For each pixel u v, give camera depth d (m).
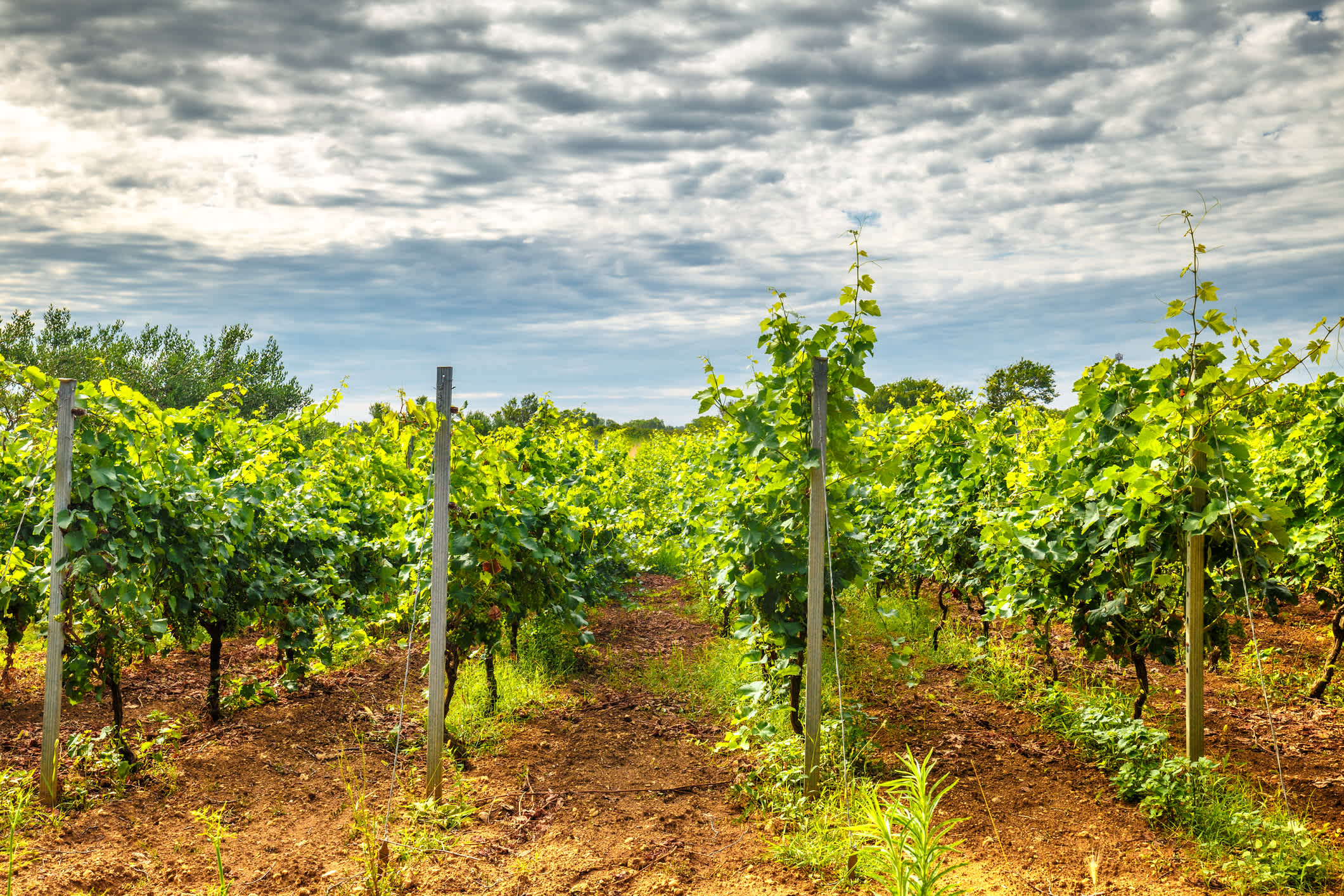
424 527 5.56
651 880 3.54
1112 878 3.54
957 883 3.47
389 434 8.01
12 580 4.82
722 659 6.98
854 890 3.41
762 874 3.60
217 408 8.47
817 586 4.42
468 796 4.49
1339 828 3.98
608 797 4.48
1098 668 6.64
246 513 5.57
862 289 4.54
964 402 8.69
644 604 9.87
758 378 5.17
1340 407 6.20
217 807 4.35
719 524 5.66
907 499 8.48
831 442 4.62
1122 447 5.14
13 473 5.68
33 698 6.05
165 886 3.53
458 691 6.22
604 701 6.24
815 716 4.37
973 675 6.39
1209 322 4.39
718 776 4.78
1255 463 7.68
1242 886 3.44
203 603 5.42
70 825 4.05
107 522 4.45
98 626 4.50
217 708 5.67
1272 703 5.86
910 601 8.69
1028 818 4.14
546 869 3.65
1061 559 5.23
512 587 5.85
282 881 3.58
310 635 6.07
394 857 3.75
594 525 8.38
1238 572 4.71
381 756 5.10
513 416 13.32
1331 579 6.27
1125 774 4.39
